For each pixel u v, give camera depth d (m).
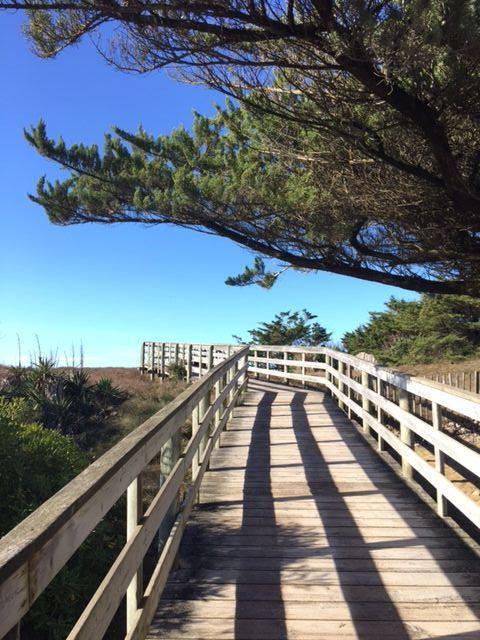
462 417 8.91
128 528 2.78
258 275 10.72
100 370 23.30
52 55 4.94
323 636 3.18
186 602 3.58
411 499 5.65
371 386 9.30
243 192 8.41
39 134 9.78
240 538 4.65
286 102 6.86
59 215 10.44
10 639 1.38
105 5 4.33
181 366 19.78
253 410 11.57
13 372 13.60
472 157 6.71
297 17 4.74
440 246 8.33
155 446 3.12
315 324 31.70
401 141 6.63
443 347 20.80
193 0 4.35
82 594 3.96
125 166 10.06
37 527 1.60
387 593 3.69
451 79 4.88
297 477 6.48
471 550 4.38
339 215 8.39
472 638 3.15
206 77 5.96
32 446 4.97
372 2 4.31
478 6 4.33
